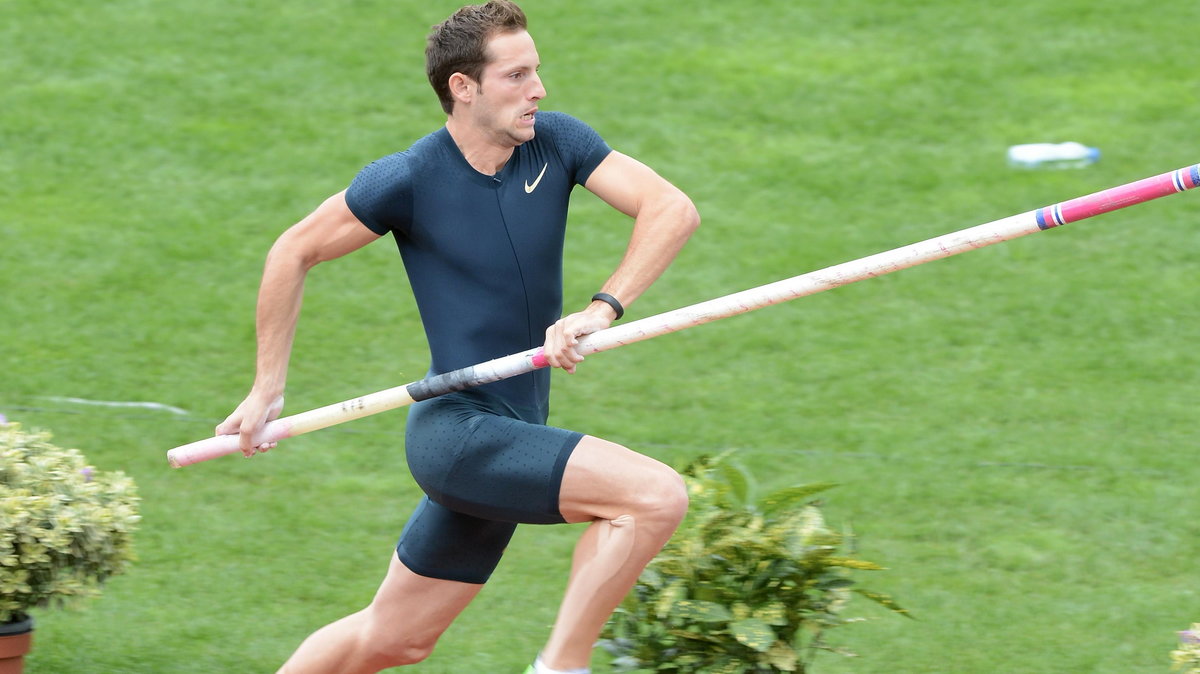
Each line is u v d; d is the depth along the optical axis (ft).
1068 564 68.28
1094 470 77.66
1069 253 105.29
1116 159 118.21
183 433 82.33
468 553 47.67
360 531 72.18
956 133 123.54
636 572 42.52
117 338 93.97
